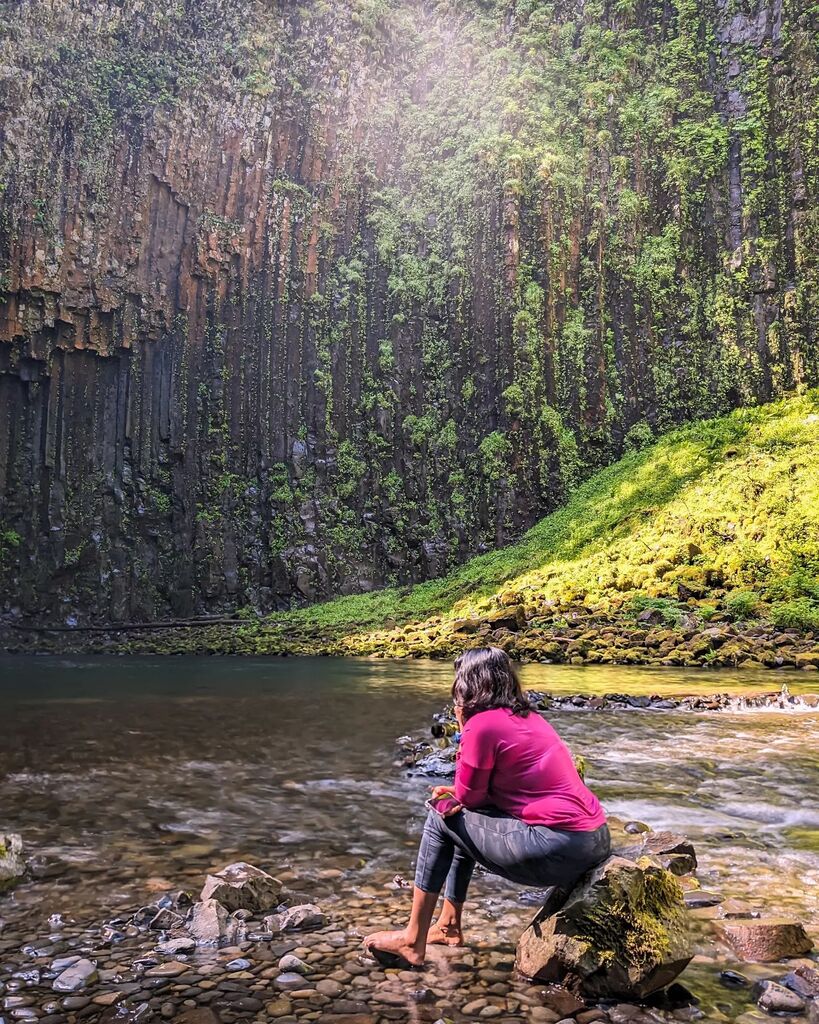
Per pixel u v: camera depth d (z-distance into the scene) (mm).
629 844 4684
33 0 35000
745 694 11789
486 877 4348
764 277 32969
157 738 8547
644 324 34406
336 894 4016
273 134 38750
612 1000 2963
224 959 3275
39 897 3930
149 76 36719
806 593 20531
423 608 28438
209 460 35562
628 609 21469
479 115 39219
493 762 3346
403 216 38844
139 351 35719
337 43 41000
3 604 32500
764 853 4652
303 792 6109
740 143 35219
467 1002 2945
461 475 34188
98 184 34656
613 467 32594
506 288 35125
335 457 35438
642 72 38312
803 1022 2795
